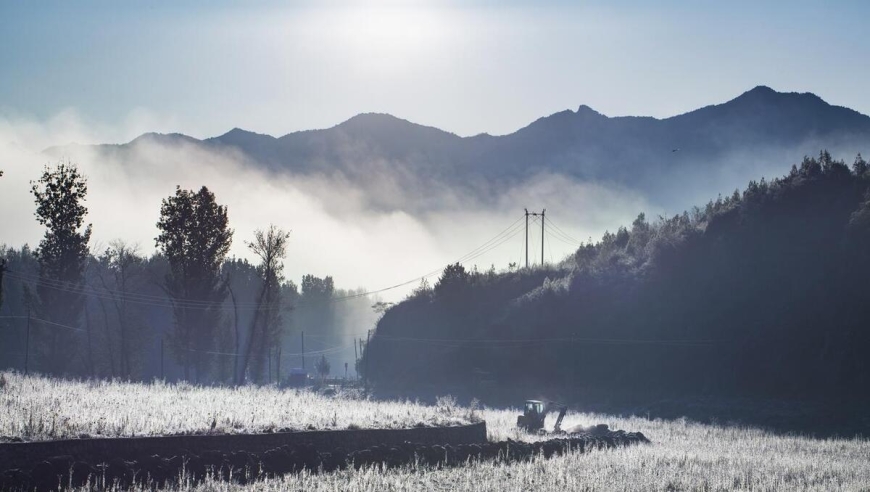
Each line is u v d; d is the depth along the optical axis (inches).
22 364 4712.1
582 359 4367.6
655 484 1435.8
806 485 1549.0
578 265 5359.3
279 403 1921.8
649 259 4522.6
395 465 1525.6
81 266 3713.1
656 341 4067.4
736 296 3949.3
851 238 3693.4
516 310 5017.2
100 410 1478.8
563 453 1782.7
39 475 1106.7
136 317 4217.5
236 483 1217.4
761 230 4052.7
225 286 3905.0
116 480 1129.4
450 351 5118.1
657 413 3499.0
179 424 1437.0
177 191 3848.4
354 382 5575.8
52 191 3683.6
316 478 1280.8
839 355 3388.3
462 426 1843.0
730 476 1585.9
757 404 3380.9
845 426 2994.6
